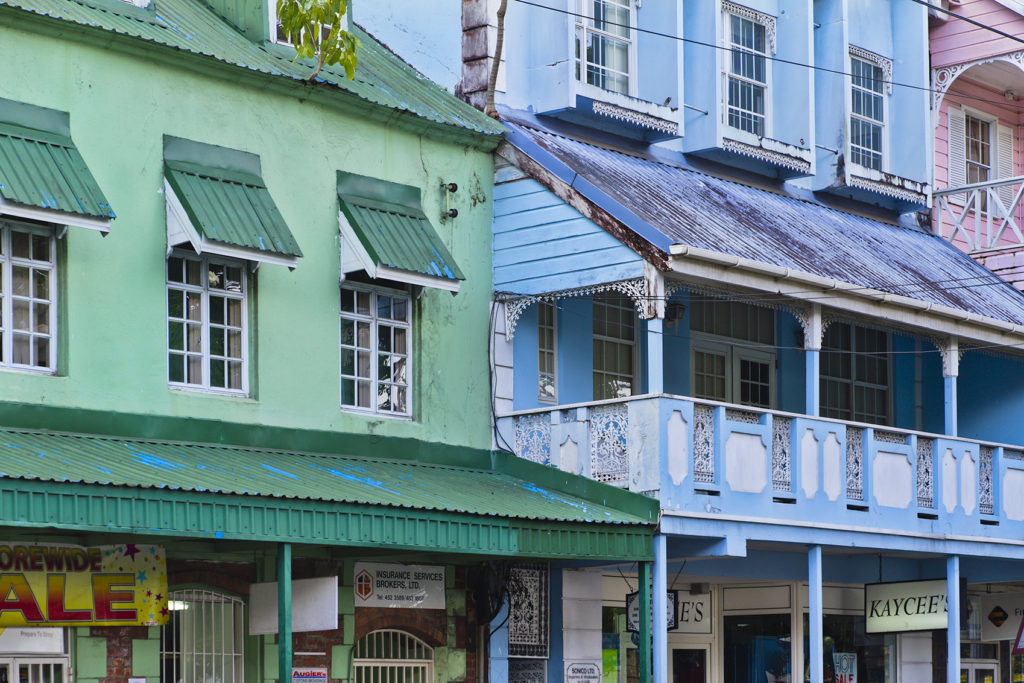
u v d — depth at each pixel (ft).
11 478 48.62
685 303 85.46
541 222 73.87
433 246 70.74
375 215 69.41
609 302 81.92
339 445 67.26
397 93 73.31
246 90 66.13
